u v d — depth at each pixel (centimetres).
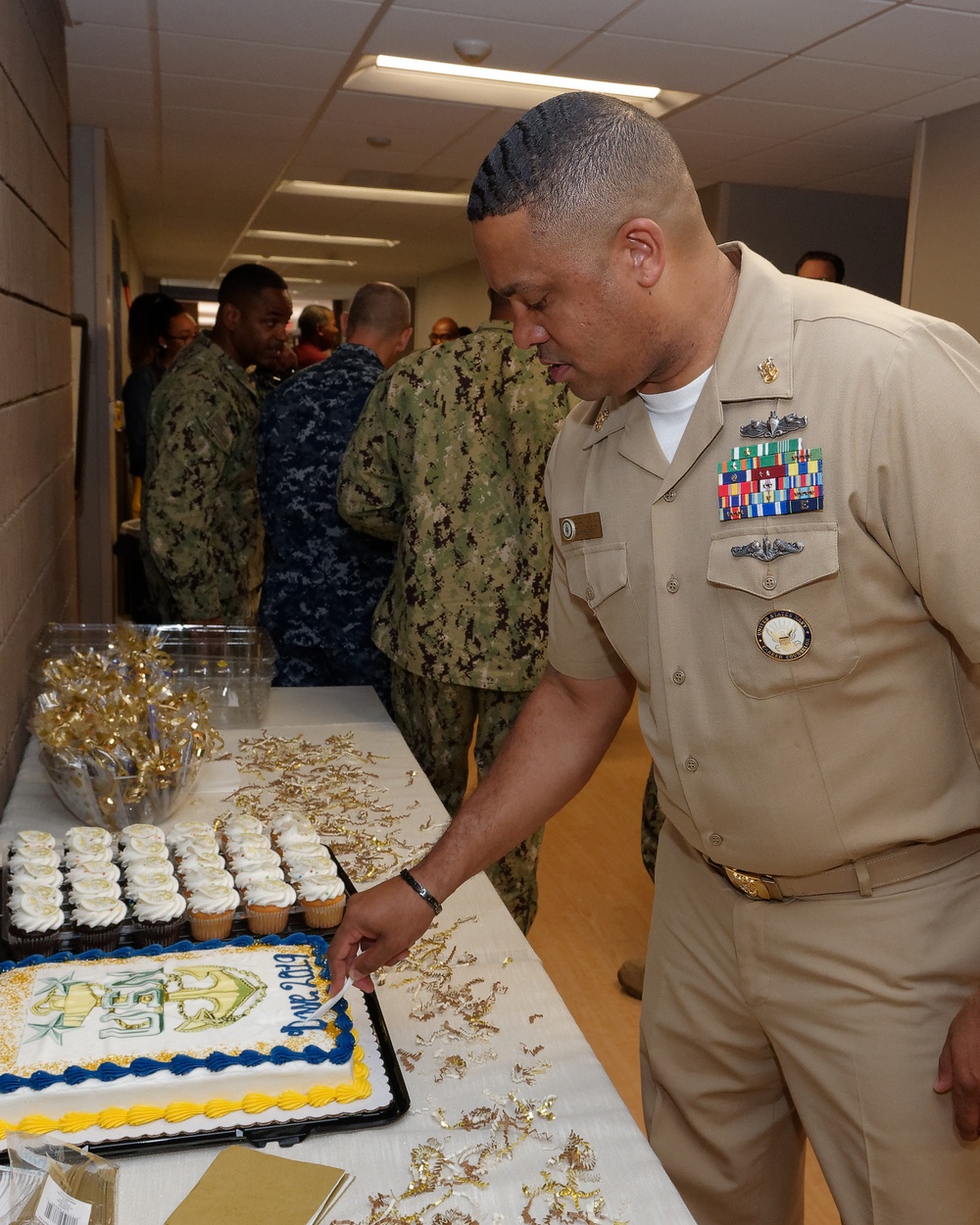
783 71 417
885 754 99
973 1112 95
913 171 492
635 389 107
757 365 97
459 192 695
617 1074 231
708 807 108
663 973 126
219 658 207
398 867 144
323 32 387
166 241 949
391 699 268
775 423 96
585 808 378
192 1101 93
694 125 505
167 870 128
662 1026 126
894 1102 103
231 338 314
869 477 91
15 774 178
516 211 92
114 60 419
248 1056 95
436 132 539
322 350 466
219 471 300
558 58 414
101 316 519
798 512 95
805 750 100
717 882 117
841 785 100
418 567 231
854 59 399
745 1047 119
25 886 122
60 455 273
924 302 490
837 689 97
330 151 586
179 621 308
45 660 189
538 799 122
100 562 519
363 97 471
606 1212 84
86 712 152
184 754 154
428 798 171
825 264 467
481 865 118
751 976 112
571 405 230
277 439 282
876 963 103
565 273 93
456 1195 85
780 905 109
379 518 245
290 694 235
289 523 283
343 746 196
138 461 524
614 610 112
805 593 95
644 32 379
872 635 96
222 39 394
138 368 548
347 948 107
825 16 355
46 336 237
